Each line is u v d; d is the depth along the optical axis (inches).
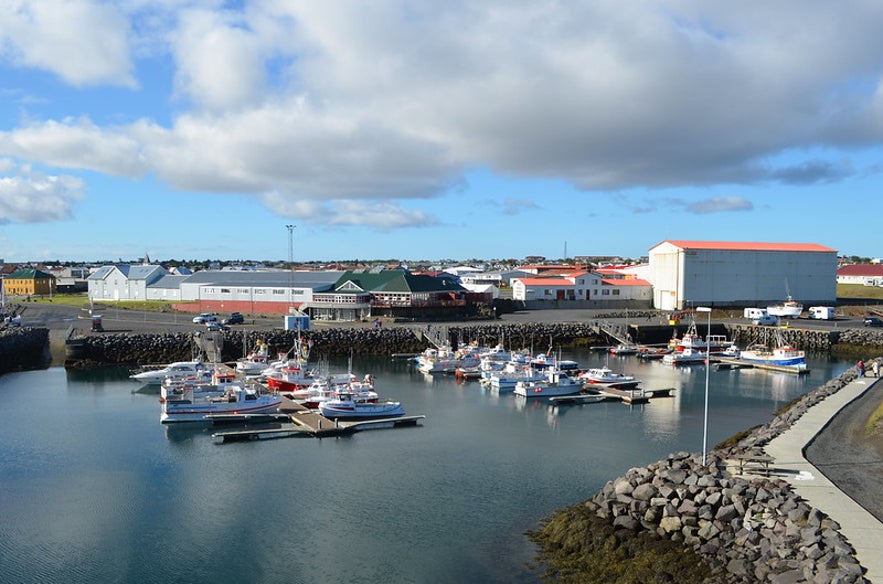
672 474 1413.6
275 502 1716.3
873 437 1754.4
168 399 2556.6
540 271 7849.4
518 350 4365.2
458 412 2768.2
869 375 2847.0
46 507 1692.9
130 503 1718.8
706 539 1268.5
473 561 1375.5
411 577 1320.1
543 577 1291.8
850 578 993.5
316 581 1316.4
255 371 3538.4
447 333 4522.6
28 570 1373.0
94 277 6732.3
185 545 1478.8
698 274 6072.8
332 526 1562.5
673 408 2859.3
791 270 6343.5
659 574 1198.3
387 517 1609.3
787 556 1118.4
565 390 3107.8
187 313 5585.6
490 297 5905.5
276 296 5457.7
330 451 2169.0
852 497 1306.6
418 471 1955.0
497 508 1658.5
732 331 5152.6
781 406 2888.8
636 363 4195.4
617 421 2605.8
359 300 5147.6
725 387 3366.1
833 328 5068.9
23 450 2164.1
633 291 6446.9
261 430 2401.6
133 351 3919.8
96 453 2138.3
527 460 2062.0
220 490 1804.9
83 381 3356.3
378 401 2751.0
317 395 2888.8
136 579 1336.1
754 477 1409.9
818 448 1657.2
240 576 1341.0
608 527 1380.4
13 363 3745.1
